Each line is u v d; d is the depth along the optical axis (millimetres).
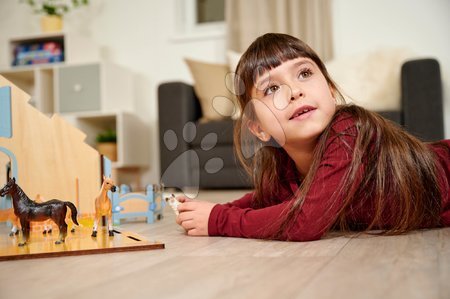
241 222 760
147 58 3283
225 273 488
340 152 737
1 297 422
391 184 776
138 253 634
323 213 698
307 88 776
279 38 816
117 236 760
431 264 495
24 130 846
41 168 849
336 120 779
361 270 479
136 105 3299
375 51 2373
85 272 516
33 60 3027
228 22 2949
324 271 481
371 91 2252
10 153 834
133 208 1054
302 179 918
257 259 564
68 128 868
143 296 406
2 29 3480
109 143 2863
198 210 812
